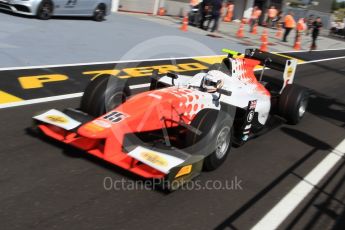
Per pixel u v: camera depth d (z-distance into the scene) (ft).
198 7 68.74
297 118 23.93
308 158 19.54
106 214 12.26
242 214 13.53
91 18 53.16
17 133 16.71
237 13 101.60
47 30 39.58
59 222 11.53
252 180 16.15
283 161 18.65
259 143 20.40
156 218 12.46
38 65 27.55
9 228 10.93
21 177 13.53
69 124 14.55
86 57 32.48
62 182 13.60
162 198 13.61
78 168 14.61
